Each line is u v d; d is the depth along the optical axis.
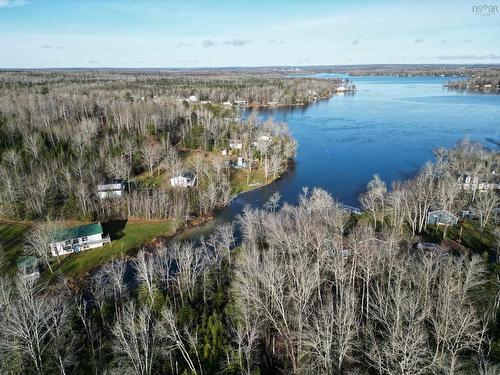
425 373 37.47
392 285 53.69
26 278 55.94
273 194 109.50
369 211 91.12
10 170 102.38
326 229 66.38
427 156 138.50
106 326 52.38
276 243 64.19
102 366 44.94
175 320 48.38
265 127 152.38
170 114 159.12
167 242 83.69
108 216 93.19
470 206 89.12
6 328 41.62
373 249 56.41
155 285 55.78
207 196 98.69
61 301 53.06
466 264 52.31
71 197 92.25
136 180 113.75
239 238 83.56
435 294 49.75
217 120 159.25
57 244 76.81
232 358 43.28
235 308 50.09
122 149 122.75
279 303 48.19
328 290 55.00
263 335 48.44
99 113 162.25
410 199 87.81
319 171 128.38
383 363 37.91
